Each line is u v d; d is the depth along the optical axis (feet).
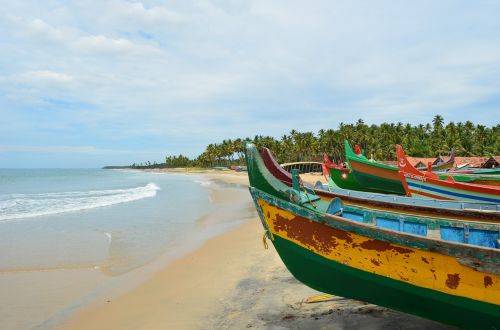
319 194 30.40
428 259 14.24
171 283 27.86
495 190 34.99
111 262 34.63
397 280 15.06
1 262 34.50
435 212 24.34
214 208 76.48
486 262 13.09
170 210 73.15
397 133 244.63
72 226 54.03
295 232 17.31
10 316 22.71
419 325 18.19
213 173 379.55
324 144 264.72
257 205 18.61
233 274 28.71
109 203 87.10
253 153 18.47
